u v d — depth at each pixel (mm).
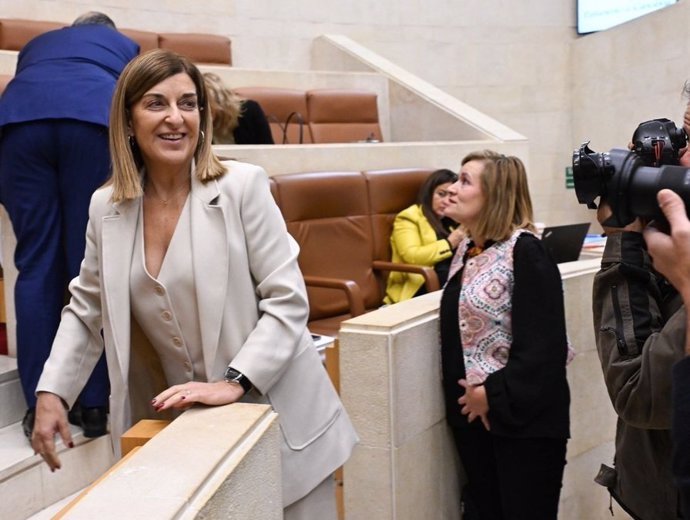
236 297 1309
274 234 1333
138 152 1354
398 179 3314
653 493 1240
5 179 2289
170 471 934
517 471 1894
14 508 2082
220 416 1150
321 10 6488
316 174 3066
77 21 2703
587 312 2523
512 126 6848
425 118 4984
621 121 6023
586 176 902
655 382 1047
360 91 5145
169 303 1296
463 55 6801
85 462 2273
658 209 829
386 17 6660
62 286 2334
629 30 5840
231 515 976
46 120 2221
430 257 3117
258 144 3496
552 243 2801
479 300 1902
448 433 2074
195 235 1286
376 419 1851
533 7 6793
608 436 2676
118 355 1306
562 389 1882
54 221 2295
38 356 2236
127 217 1314
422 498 1958
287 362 1293
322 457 1387
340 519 2094
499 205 1940
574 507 2547
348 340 1871
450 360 1978
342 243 3113
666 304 1193
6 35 4777
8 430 2352
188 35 5578
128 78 1277
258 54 6332
